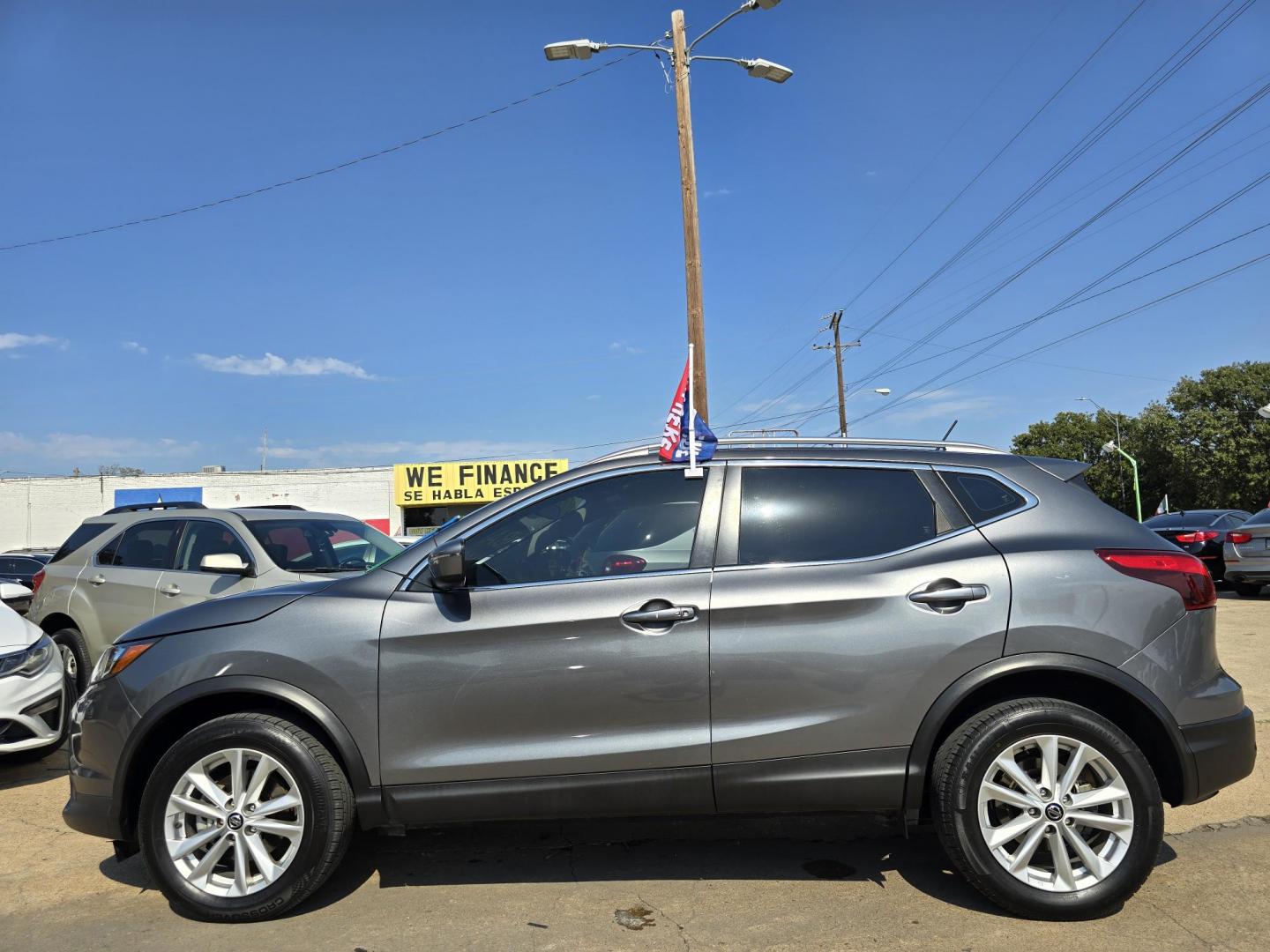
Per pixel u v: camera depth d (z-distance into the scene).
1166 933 3.25
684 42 12.42
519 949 3.23
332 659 3.57
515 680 3.52
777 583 3.54
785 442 3.96
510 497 3.88
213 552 7.04
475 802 3.52
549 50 12.50
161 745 3.74
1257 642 9.20
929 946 3.19
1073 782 3.35
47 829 4.79
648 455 3.93
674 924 3.42
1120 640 3.39
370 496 39.56
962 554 3.55
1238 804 4.59
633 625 3.52
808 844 4.24
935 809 3.43
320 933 3.40
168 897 3.56
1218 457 50.16
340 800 3.55
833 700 3.45
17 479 40.72
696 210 12.30
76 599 7.50
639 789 3.49
